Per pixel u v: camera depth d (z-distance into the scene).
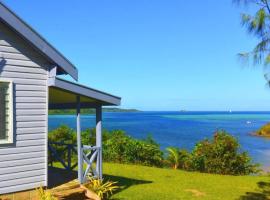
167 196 14.17
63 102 14.81
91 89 12.57
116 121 132.88
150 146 23.23
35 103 11.31
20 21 10.61
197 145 22.28
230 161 21.06
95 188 12.66
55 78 11.47
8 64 10.71
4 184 10.56
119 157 23.20
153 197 13.83
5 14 10.27
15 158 10.82
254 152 41.12
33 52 11.29
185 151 23.08
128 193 14.22
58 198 11.23
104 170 19.94
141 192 14.53
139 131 72.62
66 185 12.17
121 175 18.58
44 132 11.54
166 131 73.88
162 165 23.25
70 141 22.97
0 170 10.48
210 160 21.27
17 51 10.93
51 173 14.32
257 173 22.23
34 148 11.29
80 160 12.59
